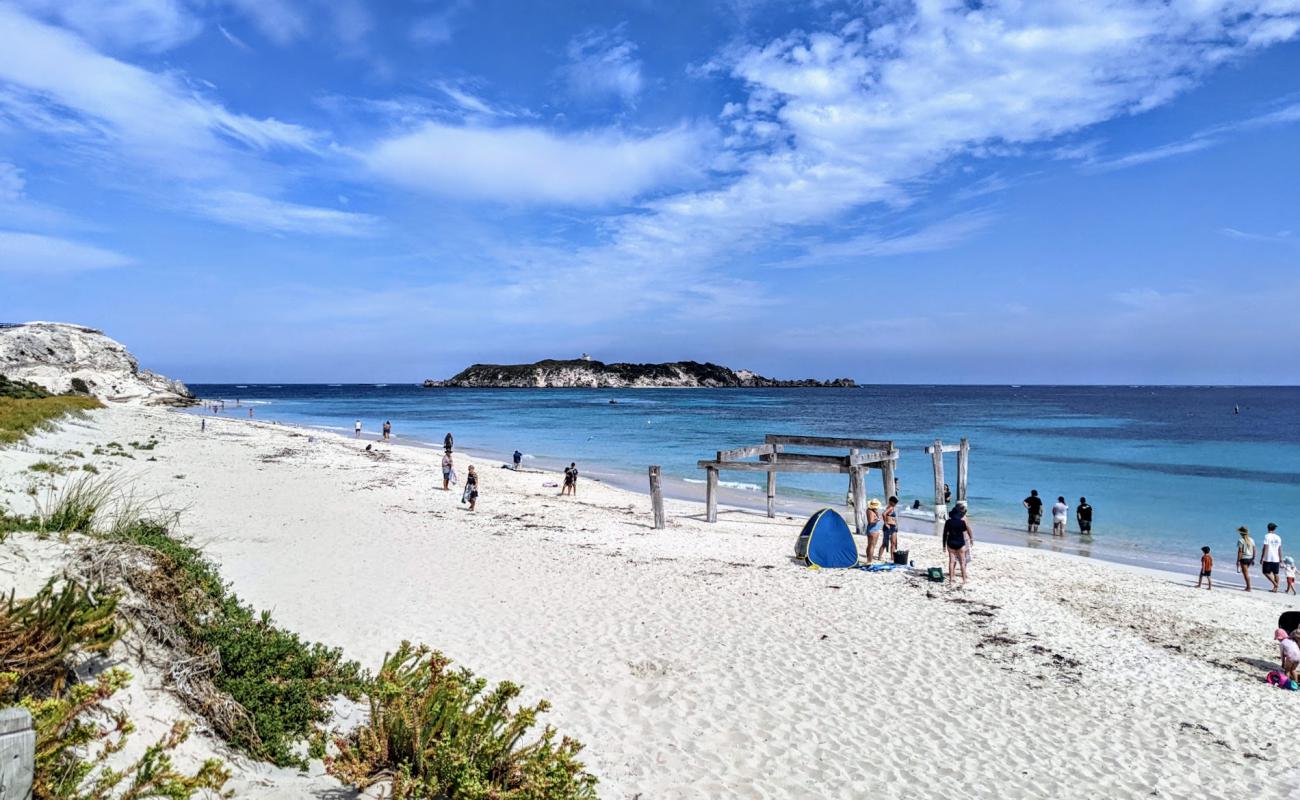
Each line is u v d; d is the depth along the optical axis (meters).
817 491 33.28
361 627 10.43
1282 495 32.00
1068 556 19.58
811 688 9.30
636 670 9.61
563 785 5.35
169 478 22.92
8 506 9.77
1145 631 12.59
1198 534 24.38
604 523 21.39
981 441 59.75
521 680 9.04
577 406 126.00
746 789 6.86
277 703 5.94
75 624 4.92
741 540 19.45
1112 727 8.65
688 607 12.53
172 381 105.75
